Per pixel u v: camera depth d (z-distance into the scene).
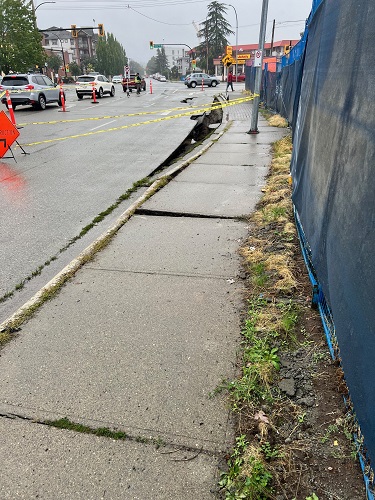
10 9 38.41
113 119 18.00
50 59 83.19
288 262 4.04
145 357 2.87
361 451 2.05
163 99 28.42
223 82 60.06
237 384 2.56
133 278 3.99
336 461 2.06
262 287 3.67
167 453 2.16
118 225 5.37
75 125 16.14
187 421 2.34
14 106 21.81
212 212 5.76
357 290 2.02
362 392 1.87
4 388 2.63
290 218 5.25
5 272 4.42
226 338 3.04
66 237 5.32
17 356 2.92
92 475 2.05
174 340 3.04
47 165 9.45
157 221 5.54
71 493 1.97
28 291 4.04
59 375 2.73
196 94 32.97
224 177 7.69
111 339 3.07
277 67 17.73
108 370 2.76
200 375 2.68
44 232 5.49
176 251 4.57
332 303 2.47
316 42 4.14
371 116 2.03
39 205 6.60
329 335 2.88
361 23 2.34
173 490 1.97
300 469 2.03
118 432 2.29
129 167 9.15
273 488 1.95
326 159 3.00
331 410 2.35
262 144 11.12
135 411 2.42
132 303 3.55
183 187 7.04
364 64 2.22
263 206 5.94
